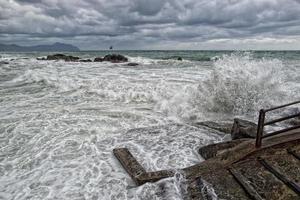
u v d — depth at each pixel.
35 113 8.38
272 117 7.43
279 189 3.56
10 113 8.41
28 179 4.46
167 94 10.25
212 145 5.09
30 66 26.02
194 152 5.36
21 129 6.91
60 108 9.02
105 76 15.51
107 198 3.87
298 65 20.30
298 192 3.42
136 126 7.19
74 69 21.45
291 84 11.63
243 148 4.45
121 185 4.19
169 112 8.55
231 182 3.86
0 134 6.61
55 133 6.61
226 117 8.01
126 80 13.37
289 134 4.65
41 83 14.22
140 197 3.85
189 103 8.80
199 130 6.63
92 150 5.58
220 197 3.59
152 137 6.23
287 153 4.22
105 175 4.52
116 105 9.51
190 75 15.42
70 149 5.64
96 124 7.31
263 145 4.36
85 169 4.75
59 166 4.88
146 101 10.16
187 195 3.79
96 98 10.59
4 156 5.39
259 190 3.62
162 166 4.79
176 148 5.56
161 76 15.10
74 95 11.12
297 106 8.30
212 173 4.14
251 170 4.02
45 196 3.95
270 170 3.91
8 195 4.01
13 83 14.67
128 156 4.99
